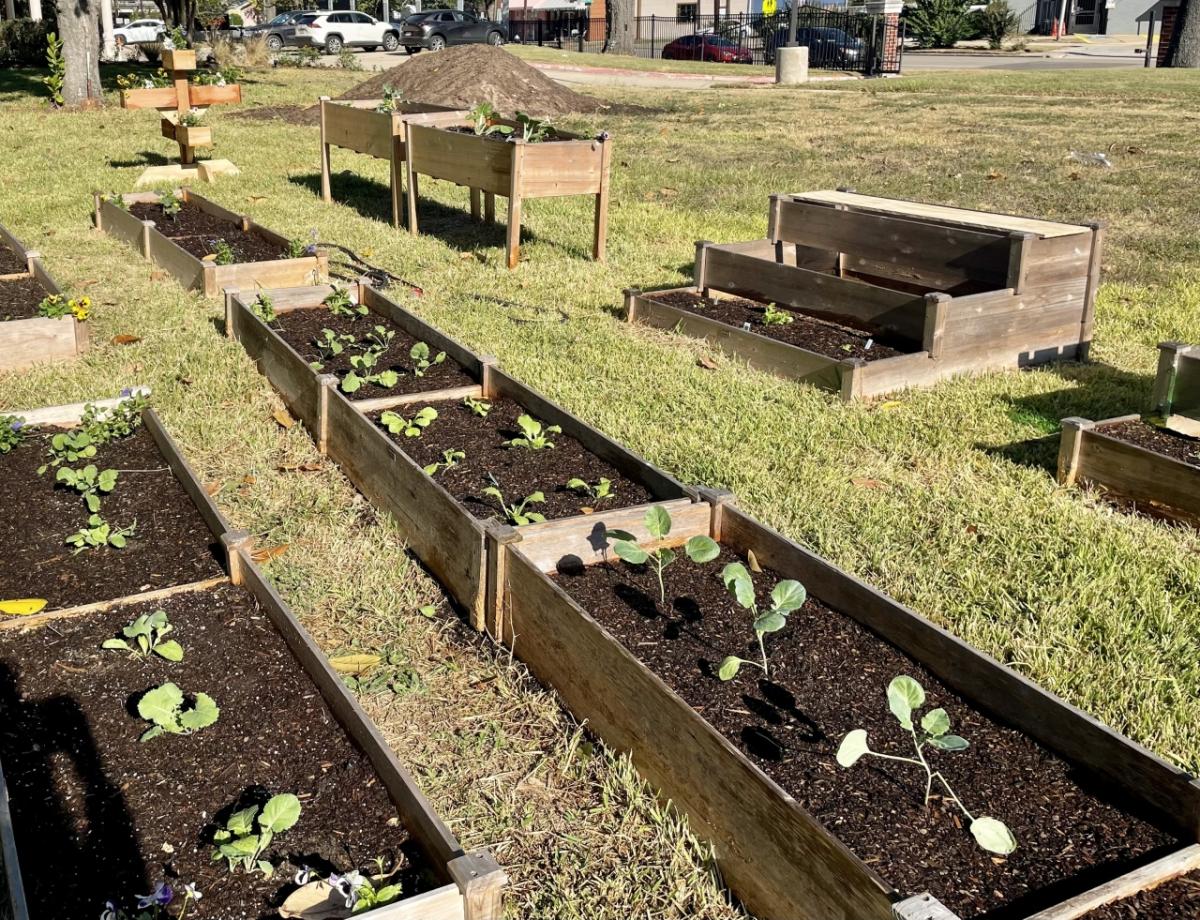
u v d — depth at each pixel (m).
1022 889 2.49
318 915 2.44
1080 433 4.86
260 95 20.55
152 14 53.31
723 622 3.55
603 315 7.36
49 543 4.16
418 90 18.33
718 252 7.47
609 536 3.74
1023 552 4.26
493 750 3.20
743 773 2.60
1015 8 60.84
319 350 6.15
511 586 3.59
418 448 4.91
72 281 7.84
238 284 7.42
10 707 3.20
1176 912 2.39
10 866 2.40
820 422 5.52
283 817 2.64
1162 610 3.81
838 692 3.20
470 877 2.32
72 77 18.69
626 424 5.41
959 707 3.15
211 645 3.52
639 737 3.01
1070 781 2.85
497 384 5.56
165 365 6.12
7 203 10.65
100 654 3.46
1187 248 9.19
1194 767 3.07
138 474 4.78
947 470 5.04
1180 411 5.16
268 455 5.07
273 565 4.11
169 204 9.81
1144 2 58.34
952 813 2.73
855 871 2.29
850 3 40.72
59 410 5.23
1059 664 3.51
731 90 22.58
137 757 3.00
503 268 8.58
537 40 50.56
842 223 7.32
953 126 15.82
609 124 16.77
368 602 3.91
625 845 2.85
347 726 3.09
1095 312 7.69
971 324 6.21
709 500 4.05
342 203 11.09
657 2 51.34
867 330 6.78
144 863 2.63
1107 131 14.83
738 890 2.68
